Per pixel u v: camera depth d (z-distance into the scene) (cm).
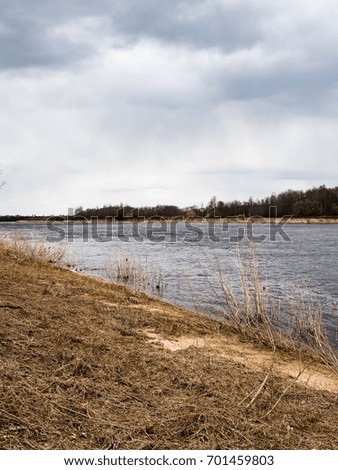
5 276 1192
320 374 699
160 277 1623
